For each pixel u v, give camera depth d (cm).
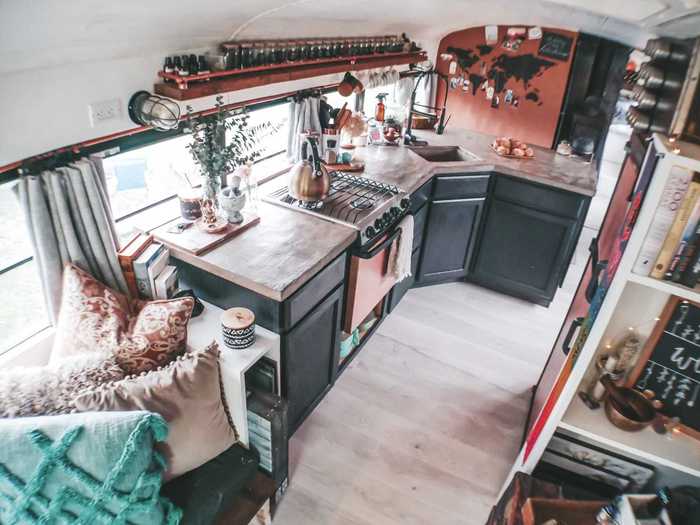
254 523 206
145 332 174
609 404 161
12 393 150
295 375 226
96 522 137
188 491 163
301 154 258
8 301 187
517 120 416
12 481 132
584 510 161
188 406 159
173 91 189
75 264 185
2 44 129
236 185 229
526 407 276
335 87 329
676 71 144
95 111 179
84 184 177
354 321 271
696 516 145
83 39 150
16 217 179
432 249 357
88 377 159
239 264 204
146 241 210
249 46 214
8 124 154
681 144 124
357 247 244
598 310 142
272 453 197
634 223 131
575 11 225
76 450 134
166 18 159
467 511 217
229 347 188
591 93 381
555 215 331
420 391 281
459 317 349
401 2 229
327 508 214
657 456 151
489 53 404
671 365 155
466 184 338
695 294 122
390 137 368
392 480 229
